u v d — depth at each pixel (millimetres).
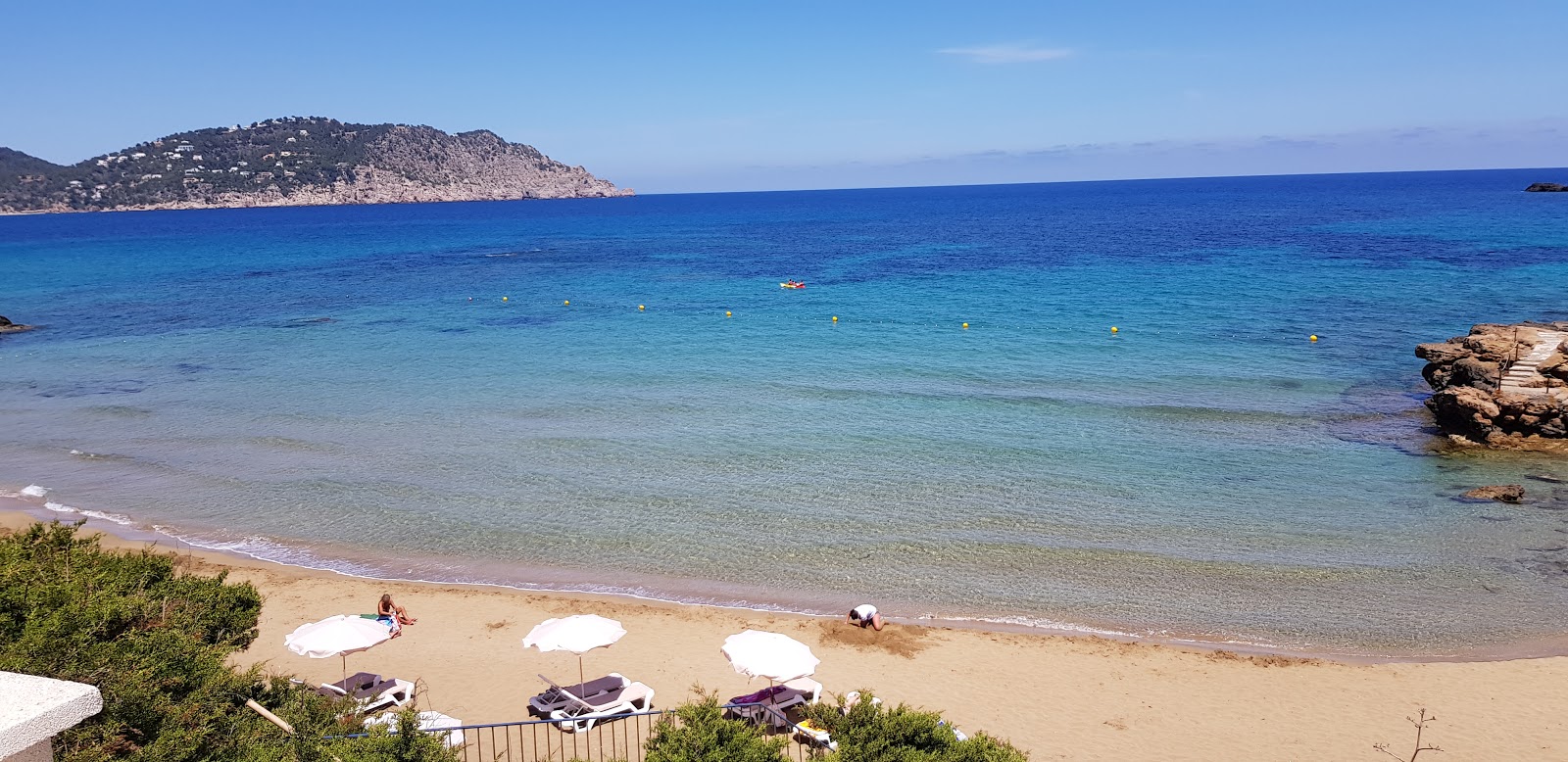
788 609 22344
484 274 96375
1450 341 42156
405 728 12016
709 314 65938
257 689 13367
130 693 10148
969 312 63375
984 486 29672
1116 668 19625
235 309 72062
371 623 18359
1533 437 33188
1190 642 20656
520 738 16391
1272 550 24844
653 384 43906
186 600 14625
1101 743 17156
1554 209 147125
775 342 54594
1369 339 50500
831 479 30516
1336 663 19656
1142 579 23438
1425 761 16547
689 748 11984
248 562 25078
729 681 19375
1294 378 42625
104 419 38969
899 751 12180
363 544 26266
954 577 23750
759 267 99125
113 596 12625
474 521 27656
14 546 14383
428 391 43250
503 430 36500
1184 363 45969
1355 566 23812
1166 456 32188
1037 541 25672
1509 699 18281
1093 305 64688
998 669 19609
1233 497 28531
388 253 126938
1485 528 25969
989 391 41281
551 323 63188
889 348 51875
